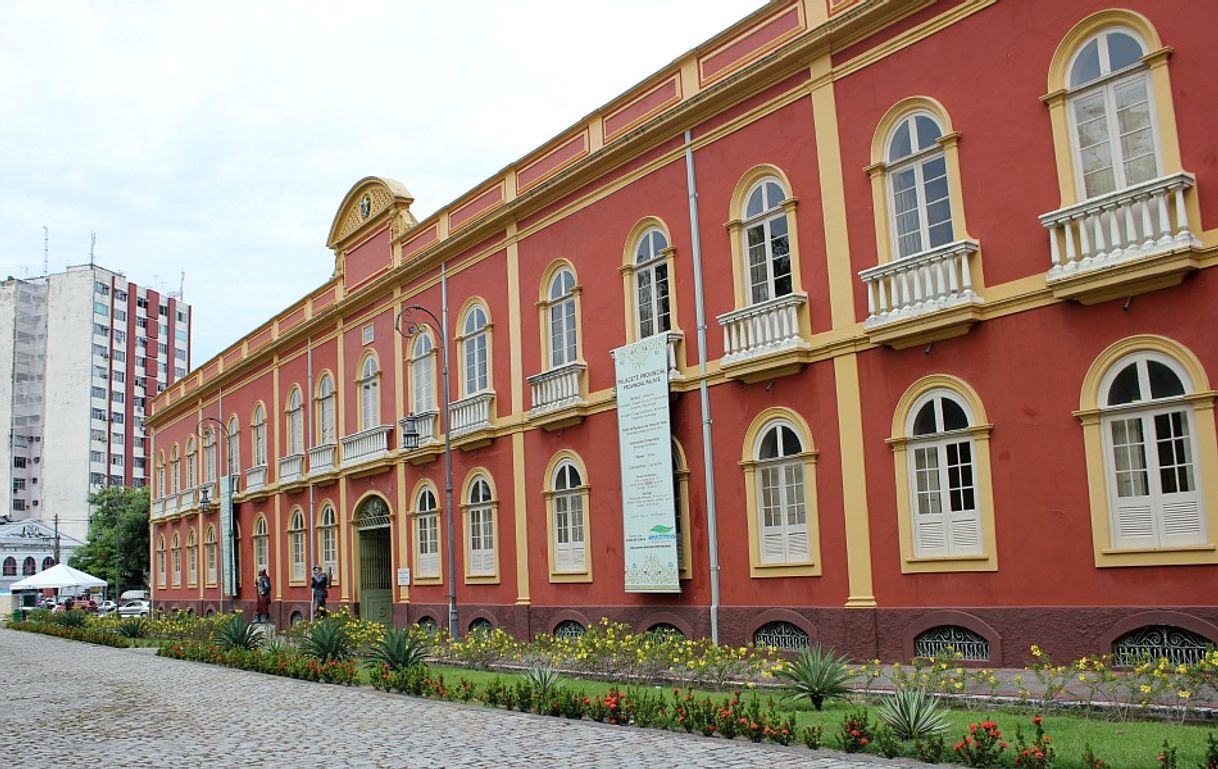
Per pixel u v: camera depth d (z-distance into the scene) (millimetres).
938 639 13016
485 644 17031
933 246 13414
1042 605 11938
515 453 20688
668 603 16844
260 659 18062
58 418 86125
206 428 39219
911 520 13414
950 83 13227
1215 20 10789
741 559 15664
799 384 14961
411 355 24938
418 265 24344
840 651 14031
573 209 19578
